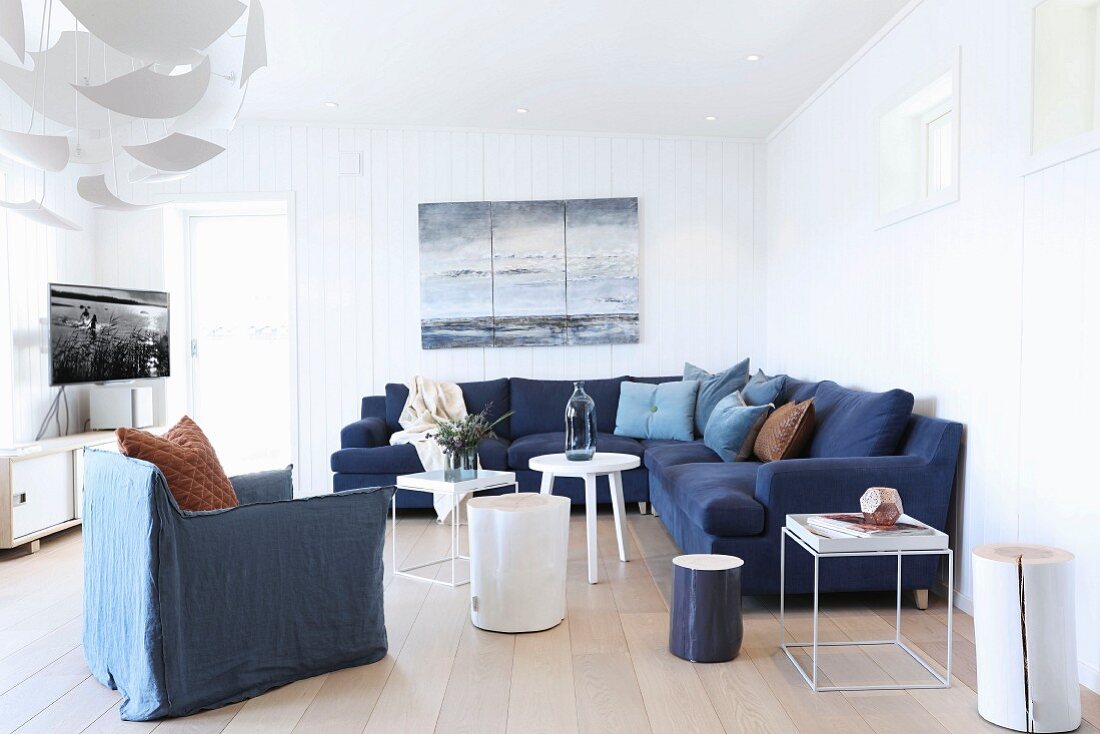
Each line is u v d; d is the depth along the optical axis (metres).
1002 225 3.00
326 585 2.69
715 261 6.09
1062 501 2.66
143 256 6.04
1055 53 2.75
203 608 2.43
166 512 2.35
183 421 2.86
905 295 3.80
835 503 3.25
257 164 6.00
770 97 5.13
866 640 2.97
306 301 6.04
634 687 2.55
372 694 2.52
